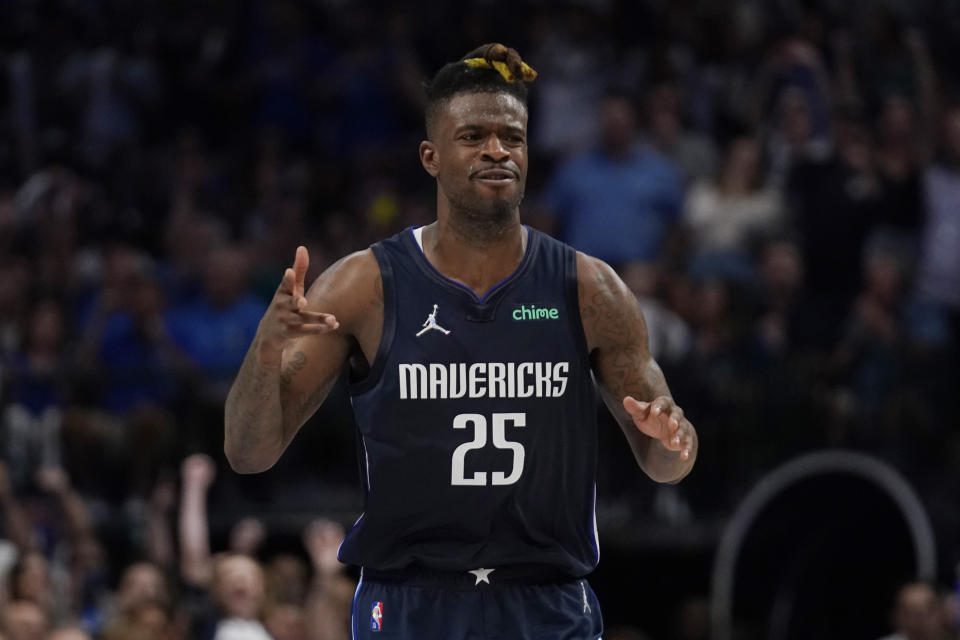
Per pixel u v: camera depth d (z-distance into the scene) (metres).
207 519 27.09
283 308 10.41
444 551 11.49
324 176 36.19
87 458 26.75
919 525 24.39
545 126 35.84
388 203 33.72
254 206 35.56
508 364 11.32
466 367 11.29
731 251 30.59
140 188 35.41
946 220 30.28
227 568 22.05
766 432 27.81
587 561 11.84
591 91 35.75
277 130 37.75
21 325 29.14
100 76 36.97
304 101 37.97
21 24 39.03
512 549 11.54
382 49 37.34
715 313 28.92
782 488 25.44
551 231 31.31
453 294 11.38
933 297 30.06
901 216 30.59
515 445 11.30
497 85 11.20
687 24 38.06
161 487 25.27
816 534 26.28
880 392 28.42
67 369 27.81
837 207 30.52
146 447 26.83
